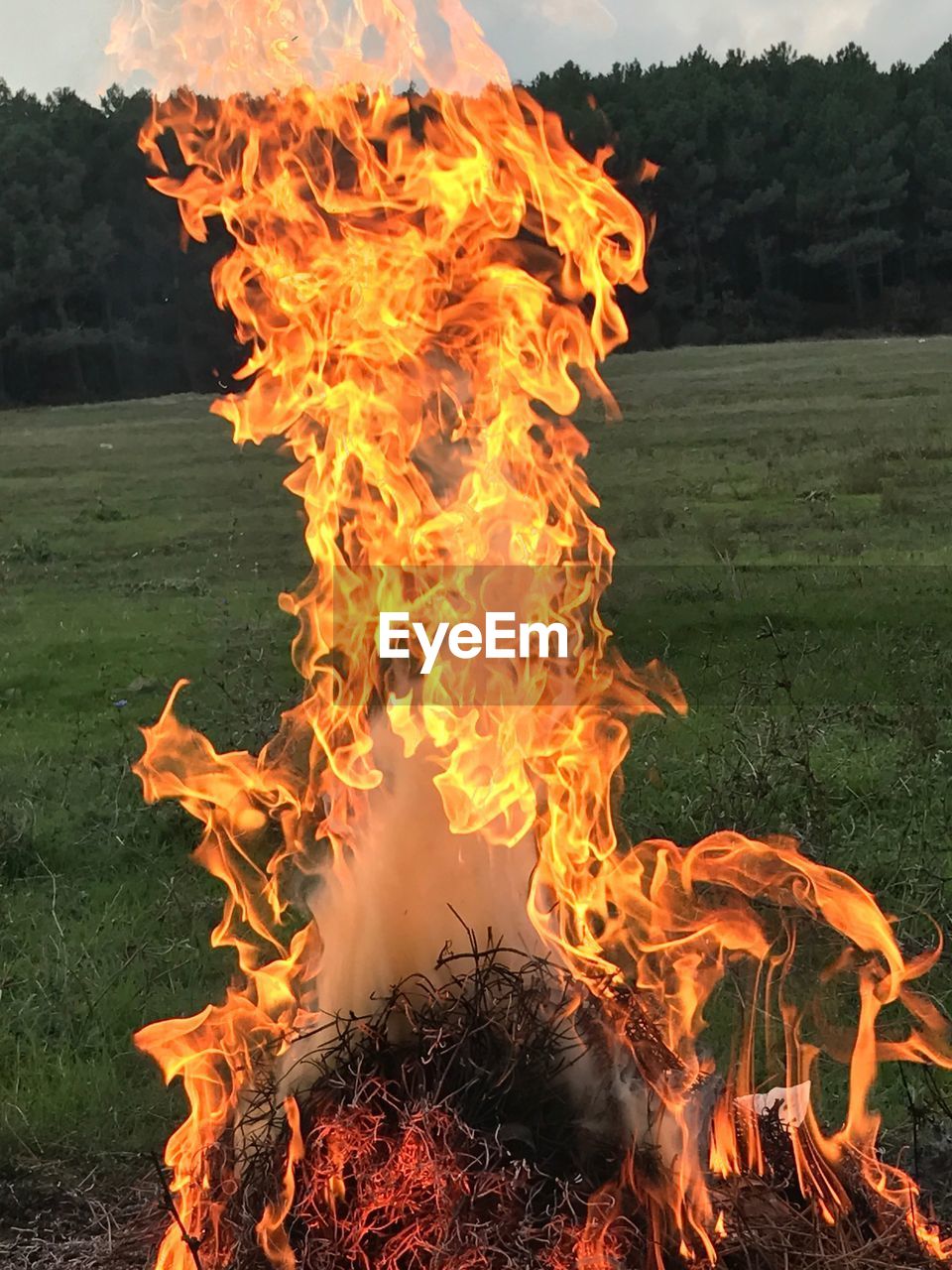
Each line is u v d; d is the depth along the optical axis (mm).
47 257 42500
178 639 11195
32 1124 4273
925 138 58906
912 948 5141
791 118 57469
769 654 9211
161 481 20844
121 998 5152
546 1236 2818
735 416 24062
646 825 6219
